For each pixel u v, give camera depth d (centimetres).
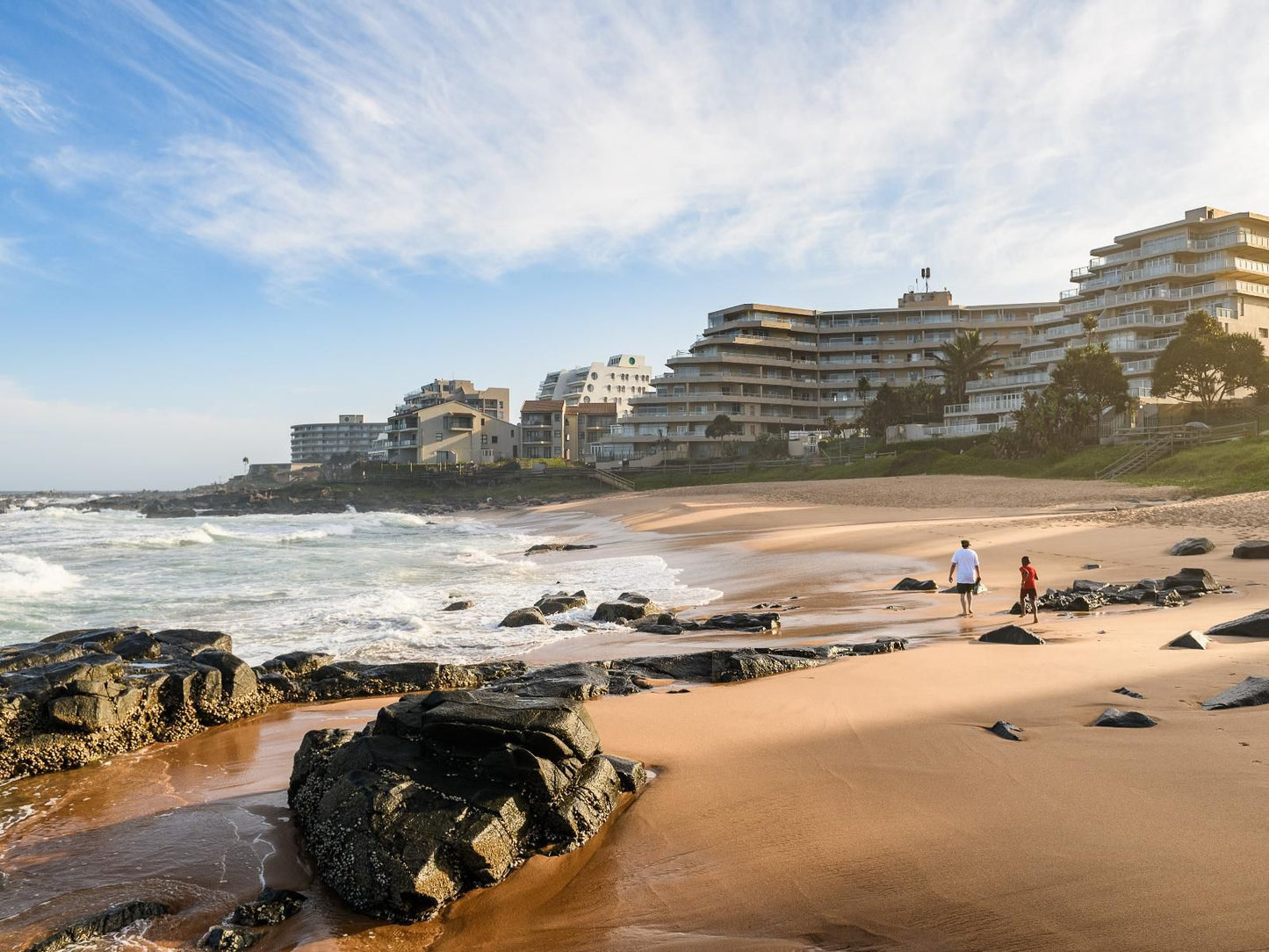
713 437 11550
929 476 6881
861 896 562
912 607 1845
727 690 1155
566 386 18525
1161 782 696
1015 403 8881
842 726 934
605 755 809
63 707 981
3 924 611
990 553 2503
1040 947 481
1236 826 602
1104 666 1125
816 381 12688
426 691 1348
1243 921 480
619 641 1655
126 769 970
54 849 739
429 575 3000
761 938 531
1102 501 4284
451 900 620
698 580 2591
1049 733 855
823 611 1872
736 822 700
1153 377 7050
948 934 507
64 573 2900
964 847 611
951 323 12412
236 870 694
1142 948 468
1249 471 4650
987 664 1187
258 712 1230
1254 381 6569
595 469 11188
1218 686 982
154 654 1335
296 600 2361
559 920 585
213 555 3959
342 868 646
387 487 11500
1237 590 1739
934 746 841
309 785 773
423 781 706
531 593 2439
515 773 709
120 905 619
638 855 663
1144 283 8919
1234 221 8594
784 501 5822
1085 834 609
